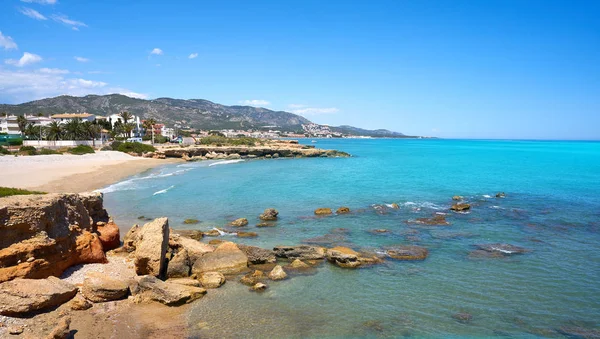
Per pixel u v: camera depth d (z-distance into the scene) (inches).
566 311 563.5
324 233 981.8
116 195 1542.8
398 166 3080.7
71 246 649.0
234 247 770.2
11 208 552.7
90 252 682.2
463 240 914.1
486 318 542.0
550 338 494.9
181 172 2578.7
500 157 4266.7
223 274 699.4
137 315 528.7
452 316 546.6
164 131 7249.0
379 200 1453.0
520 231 995.3
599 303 588.1
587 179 2084.2
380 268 732.0
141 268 651.5
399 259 780.0
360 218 1148.5
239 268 725.9
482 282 665.0
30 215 571.8
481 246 864.9
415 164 3294.8
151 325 504.1
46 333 453.4
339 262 745.6
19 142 3818.9
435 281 669.3
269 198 1502.2
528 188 1758.1
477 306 577.0
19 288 498.3
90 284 555.8
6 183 1649.9
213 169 2842.0
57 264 605.9
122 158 3503.9
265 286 638.5
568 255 804.6
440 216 1156.5
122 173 2362.2
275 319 532.1
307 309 563.5
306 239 928.9
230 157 4247.0
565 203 1380.4
